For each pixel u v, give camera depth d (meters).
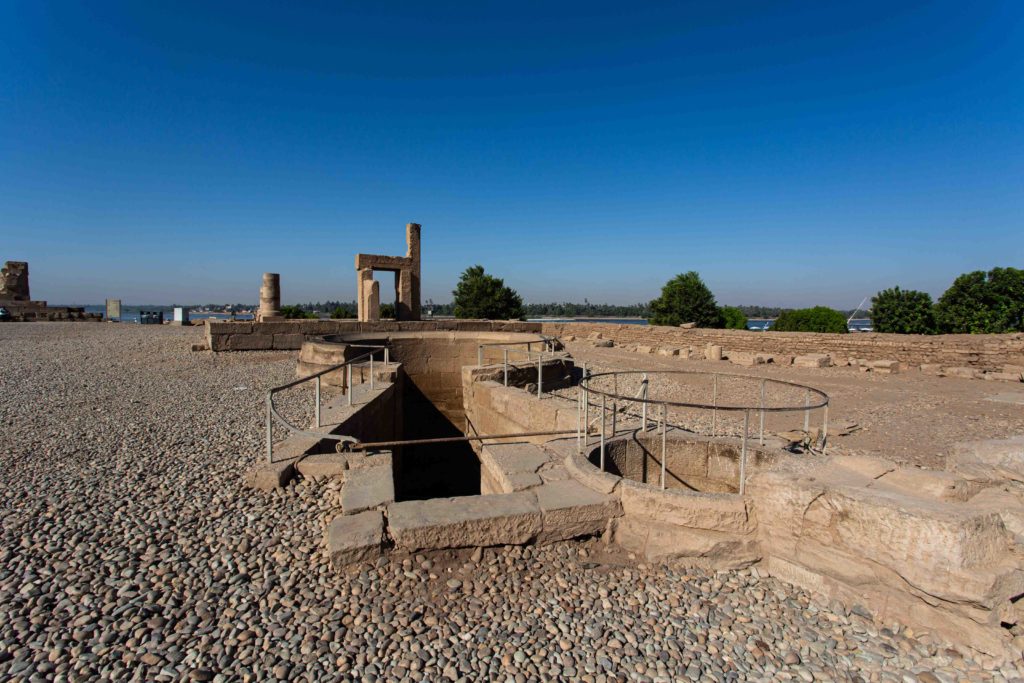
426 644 3.23
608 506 4.42
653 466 6.03
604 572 4.06
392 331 19.72
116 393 9.88
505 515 4.19
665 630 3.42
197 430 7.31
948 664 3.06
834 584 3.68
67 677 2.84
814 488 3.81
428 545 4.04
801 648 3.24
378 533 4.05
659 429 6.56
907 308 24.69
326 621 3.40
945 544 3.18
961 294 23.22
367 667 3.00
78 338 20.12
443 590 3.77
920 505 3.40
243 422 7.76
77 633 3.18
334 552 3.89
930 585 3.22
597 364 16.62
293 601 3.58
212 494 5.10
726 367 16.30
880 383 13.51
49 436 6.94
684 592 3.84
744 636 3.36
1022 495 3.98
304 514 4.73
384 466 5.42
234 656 3.07
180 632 3.24
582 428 6.41
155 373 12.34
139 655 3.03
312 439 6.19
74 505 4.81
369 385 9.91
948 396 11.74
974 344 15.48
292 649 3.13
